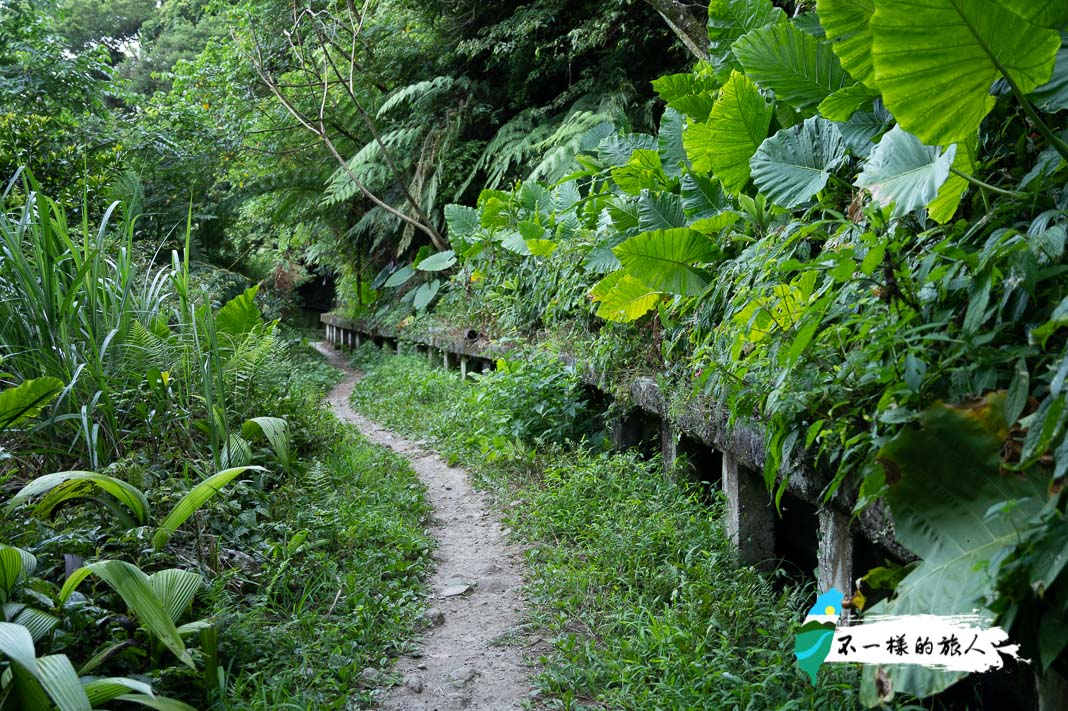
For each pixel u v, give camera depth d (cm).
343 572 373
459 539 453
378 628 330
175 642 246
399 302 1341
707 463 479
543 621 340
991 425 192
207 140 1355
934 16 191
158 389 431
